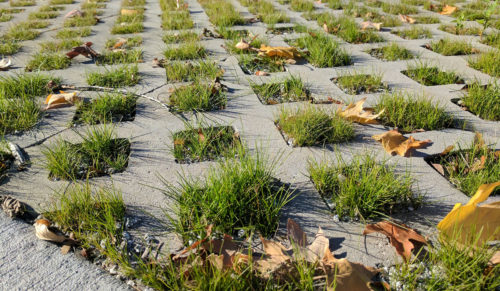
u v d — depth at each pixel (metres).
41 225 0.49
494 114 0.72
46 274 0.45
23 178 0.58
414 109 0.72
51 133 0.69
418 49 1.08
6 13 1.71
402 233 0.47
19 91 0.82
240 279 0.42
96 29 1.37
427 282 0.43
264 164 0.60
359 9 1.58
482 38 1.16
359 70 0.94
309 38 1.10
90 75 0.88
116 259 0.45
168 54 1.03
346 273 0.43
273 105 0.78
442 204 0.53
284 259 0.44
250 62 0.98
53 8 1.79
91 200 0.53
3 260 0.46
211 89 0.79
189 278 0.43
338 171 0.57
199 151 0.62
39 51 1.10
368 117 0.69
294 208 0.53
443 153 0.62
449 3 1.70
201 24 1.41
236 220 0.50
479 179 0.55
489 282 0.42
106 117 0.74
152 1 2.03
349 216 0.52
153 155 0.63
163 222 0.51
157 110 0.76
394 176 0.57
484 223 0.45
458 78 0.88
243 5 1.78
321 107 0.76
